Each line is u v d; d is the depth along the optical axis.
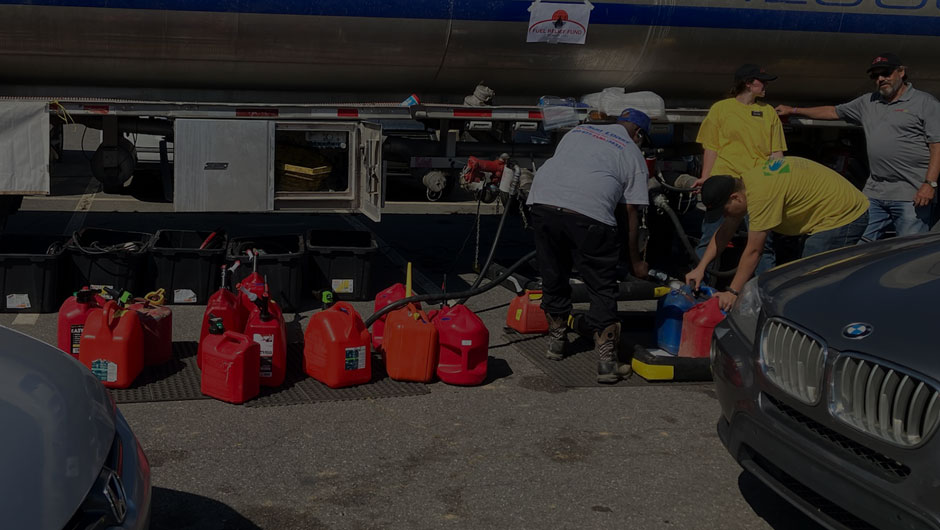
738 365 3.52
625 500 3.85
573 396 5.08
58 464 2.19
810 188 5.10
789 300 3.44
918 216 6.78
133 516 2.34
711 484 4.05
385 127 7.91
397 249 8.78
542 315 6.21
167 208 10.48
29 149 6.34
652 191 7.89
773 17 7.46
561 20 7.05
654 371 5.34
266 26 6.63
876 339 2.91
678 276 7.86
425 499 3.77
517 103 7.91
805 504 3.13
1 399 2.33
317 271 6.78
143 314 5.13
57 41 6.46
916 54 7.95
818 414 3.04
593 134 5.23
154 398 4.71
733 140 6.57
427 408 4.78
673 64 7.55
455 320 5.09
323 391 4.93
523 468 4.12
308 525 3.52
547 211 5.18
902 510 2.70
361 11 6.71
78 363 2.79
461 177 6.82
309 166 7.00
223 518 3.55
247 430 4.38
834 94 8.34
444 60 7.12
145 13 6.42
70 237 6.62
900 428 2.75
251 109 6.81
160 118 7.29
